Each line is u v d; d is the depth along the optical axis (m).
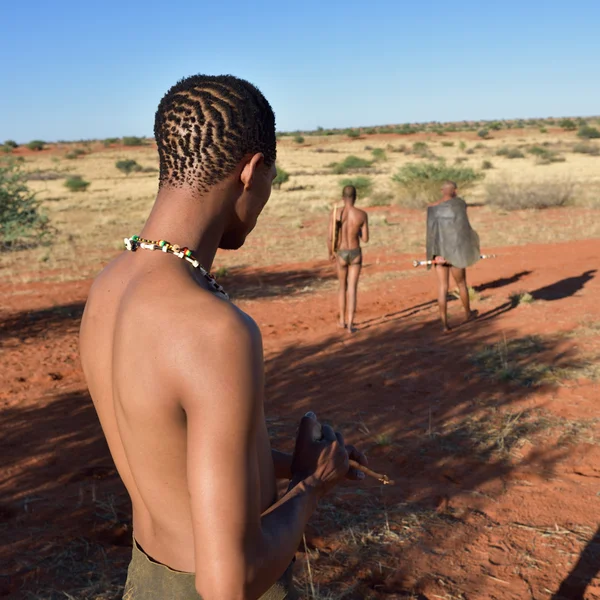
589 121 142.88
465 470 4.19
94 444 4.80
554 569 3.12
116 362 0.98
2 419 5.36
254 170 1.09
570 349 6.64
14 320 9.11
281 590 1.14
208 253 1.09
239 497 0.89
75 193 38.22
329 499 3.84
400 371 6.25
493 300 9.26
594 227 16.81
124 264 1.08
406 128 129.88
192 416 0.90
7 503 3.87
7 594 2.94
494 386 5.71
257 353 0.94
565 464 4.21
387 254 14.34
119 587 2.99
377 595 2.92
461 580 3.04
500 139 95.88
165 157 1.06
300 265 13.40
